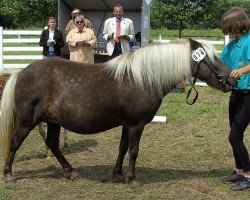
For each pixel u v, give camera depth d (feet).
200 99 34.81
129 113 16.51
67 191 16.78
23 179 17.98
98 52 41.75
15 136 17.04
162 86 16.66
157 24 129.59
